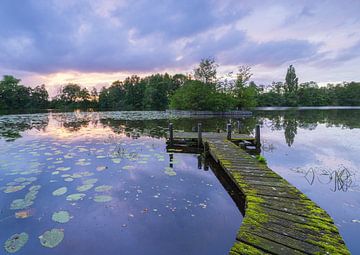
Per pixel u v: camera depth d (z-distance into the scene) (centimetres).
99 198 342
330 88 5706
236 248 201
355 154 664
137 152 660
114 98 5209
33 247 229
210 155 652
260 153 688
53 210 304
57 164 517
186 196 362
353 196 375
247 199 305
